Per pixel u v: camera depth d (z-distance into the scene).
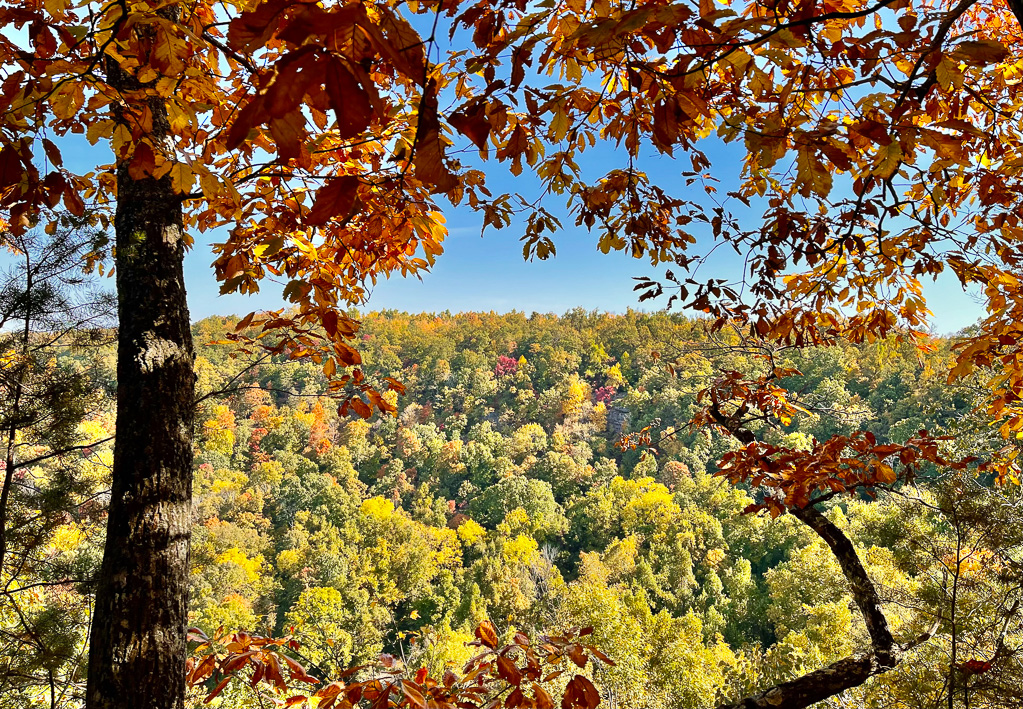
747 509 2.57
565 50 1.38
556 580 37.66
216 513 50.25
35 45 1.31
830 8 1.39
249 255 2.32
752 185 2.40
